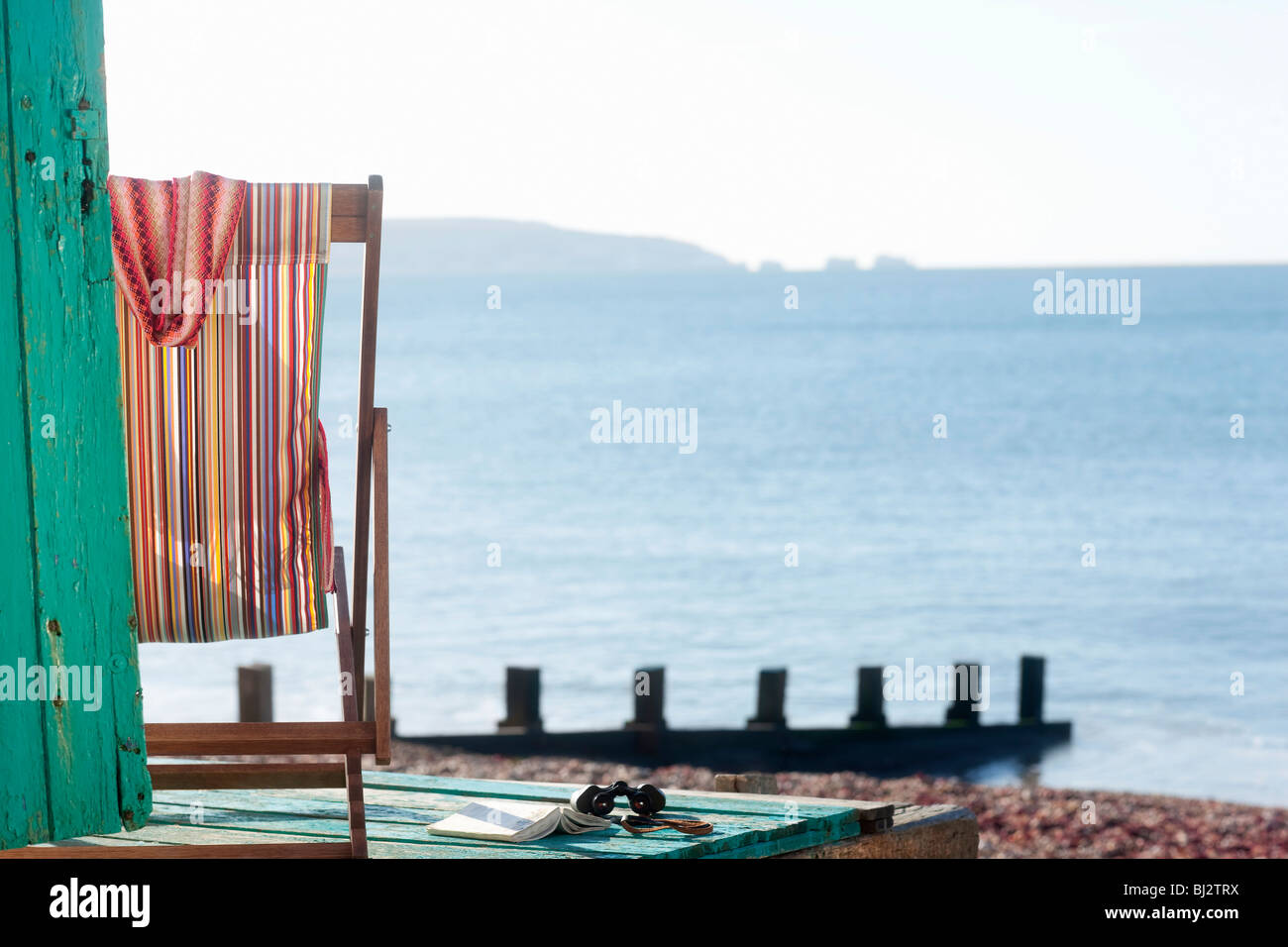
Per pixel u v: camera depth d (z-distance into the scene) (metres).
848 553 26.80
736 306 147.88
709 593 22.92
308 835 3.73
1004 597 22.73
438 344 93.56
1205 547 27.39
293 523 3.69
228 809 4.12
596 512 32.12
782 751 12.70
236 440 3.59
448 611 21.52
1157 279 192.00
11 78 2.92
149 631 3.63
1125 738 14.48
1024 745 13.78
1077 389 58.16
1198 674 17.88
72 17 3.01
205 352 3.54
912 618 21.17
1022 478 36.78
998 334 93.38
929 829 4.33
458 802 4.27
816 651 19.00
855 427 48.00
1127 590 23.36
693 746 12.53
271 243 3.47
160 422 3.54
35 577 2.96
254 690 12.01
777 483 36.47
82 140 3.03
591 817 3.77
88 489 3.05
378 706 3.57
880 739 13.29
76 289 3.02
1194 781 12.83
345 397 58.81
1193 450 41.66
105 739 3.07
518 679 12.66
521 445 44.91
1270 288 159.25
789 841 3.87
